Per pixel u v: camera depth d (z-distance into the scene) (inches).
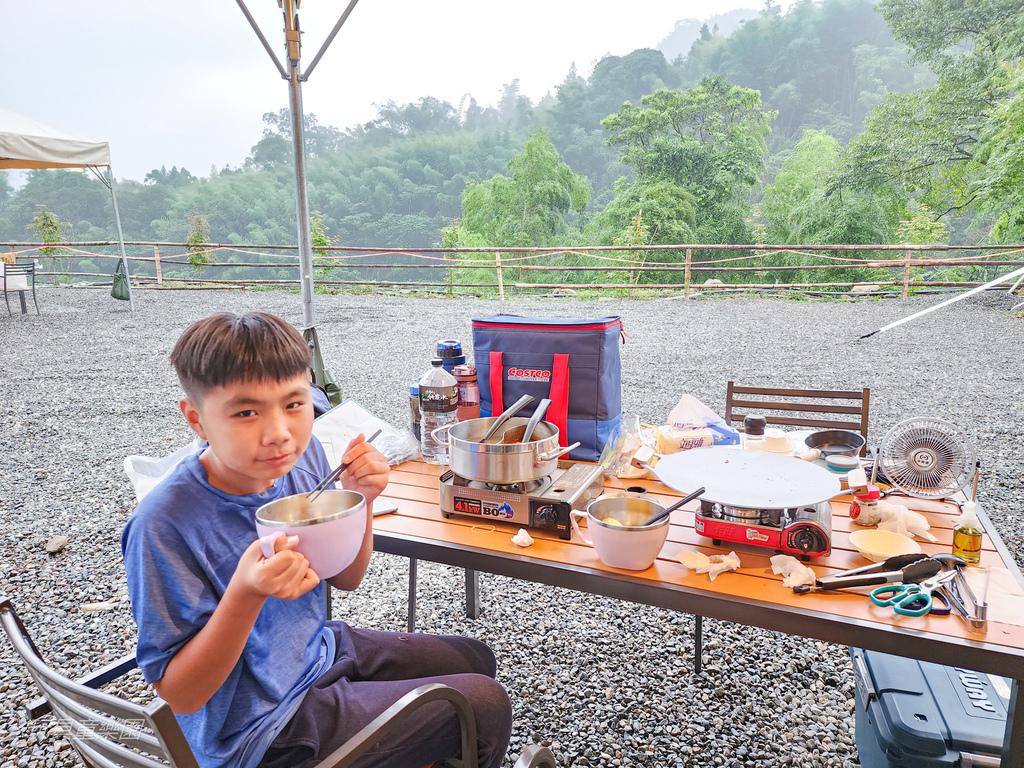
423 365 264.5
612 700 72.3
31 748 66.4
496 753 42.4
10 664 80.8
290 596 29.4
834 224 1019.9
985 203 593.9
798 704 71.1
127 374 248.5
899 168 892.0
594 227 1430.9
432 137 3703.3
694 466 54.5
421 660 48.6
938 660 37.5
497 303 481.4
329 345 311.0
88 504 130.0
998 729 47.1
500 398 74.3
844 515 56.2
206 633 31.7
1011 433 167.0
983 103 835.4
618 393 75.8
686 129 1659.7
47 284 633.6
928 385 220.8
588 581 46.3
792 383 227.6
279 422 34.0
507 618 89.7
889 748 49.4
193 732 38.7
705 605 43.1
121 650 82.7
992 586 43.1
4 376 244.8
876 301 451.5
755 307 435.5
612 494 61.6
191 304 457.1
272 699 39.2
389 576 102.7
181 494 36.0
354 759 31.7
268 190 3176.7
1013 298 414.0
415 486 65.1
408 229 2898.6
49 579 100.7
